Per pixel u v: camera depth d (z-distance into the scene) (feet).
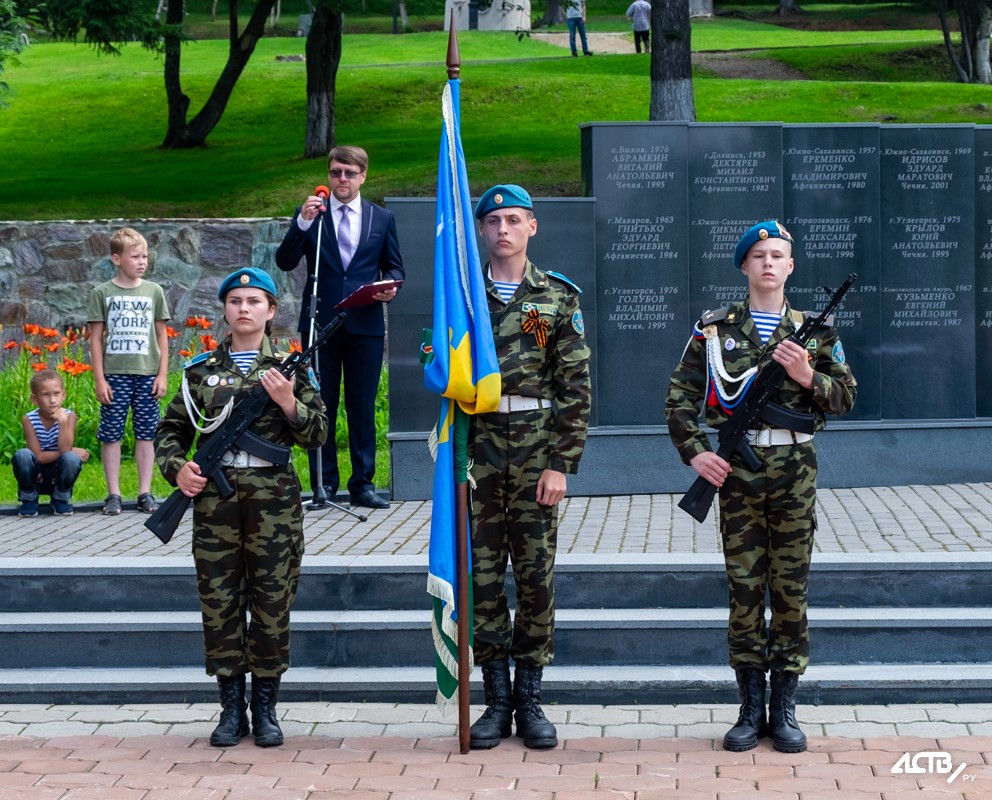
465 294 17.25
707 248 29.22
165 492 30.78
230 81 78.95
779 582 17.16
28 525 26.91
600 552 22.65
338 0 64.44
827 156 29.48
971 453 29.96
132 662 20.48
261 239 44.37
